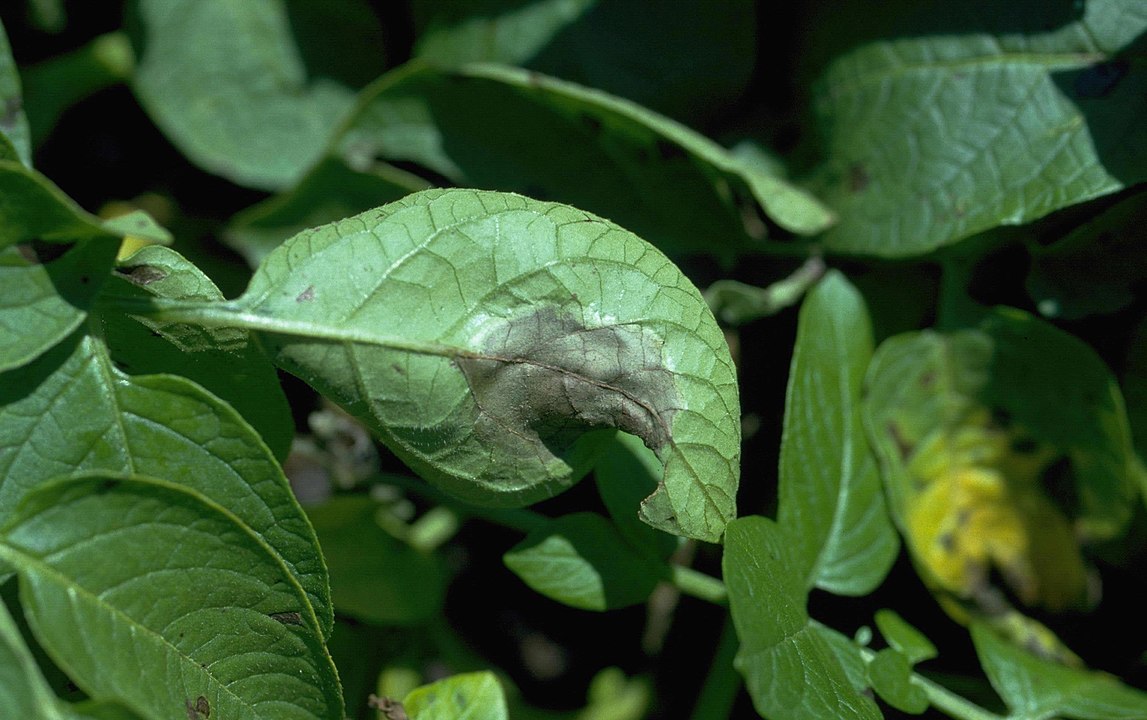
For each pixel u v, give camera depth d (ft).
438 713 0.85
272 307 0.77
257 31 1.07
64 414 0.77
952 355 0.97
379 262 0.78
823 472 0.90
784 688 0.80
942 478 0.98
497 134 1.01
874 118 0.97
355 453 1.02
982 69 0.94
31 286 0.75
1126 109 0.91
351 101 1.09
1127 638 0.98
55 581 0.73
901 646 0.89
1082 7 0.92
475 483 0.80
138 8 1.06
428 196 0.79
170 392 0.77
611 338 0.79
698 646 1.08
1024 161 0.93
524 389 0.79
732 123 1.03
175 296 0.79
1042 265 0.95
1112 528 0.96
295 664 0.77
